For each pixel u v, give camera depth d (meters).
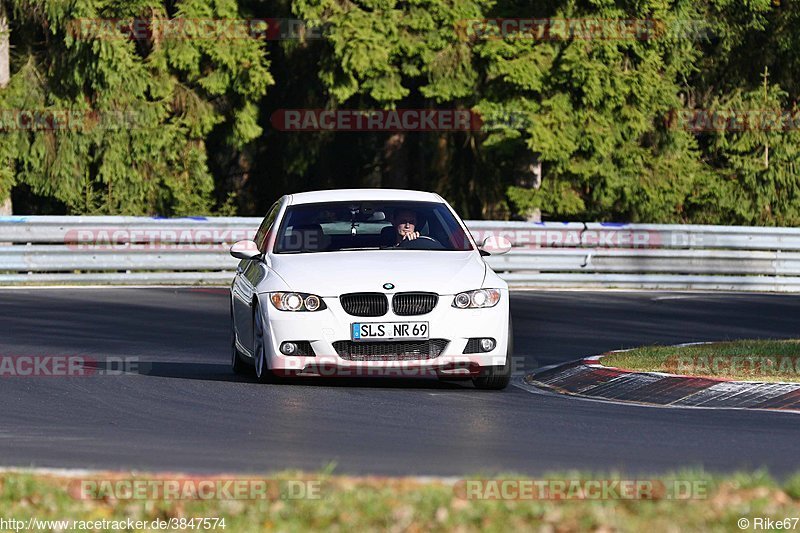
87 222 77.12
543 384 42.38
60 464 26.62
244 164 109.56
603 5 91.75
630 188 99.44
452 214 42.56
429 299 37.59
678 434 31.06
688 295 76.81
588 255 81.81
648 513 19.98
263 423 32.38
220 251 79.56
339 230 41.16
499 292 38.56
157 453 28.02
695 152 104.56
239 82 91.19
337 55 89.44
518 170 98.50
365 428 31.61
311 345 37.31
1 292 70.44
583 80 91.06
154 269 78.50
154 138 91.94
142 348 50.19
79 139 92.06
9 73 93.88
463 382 41.53
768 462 27.19
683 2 97.06
